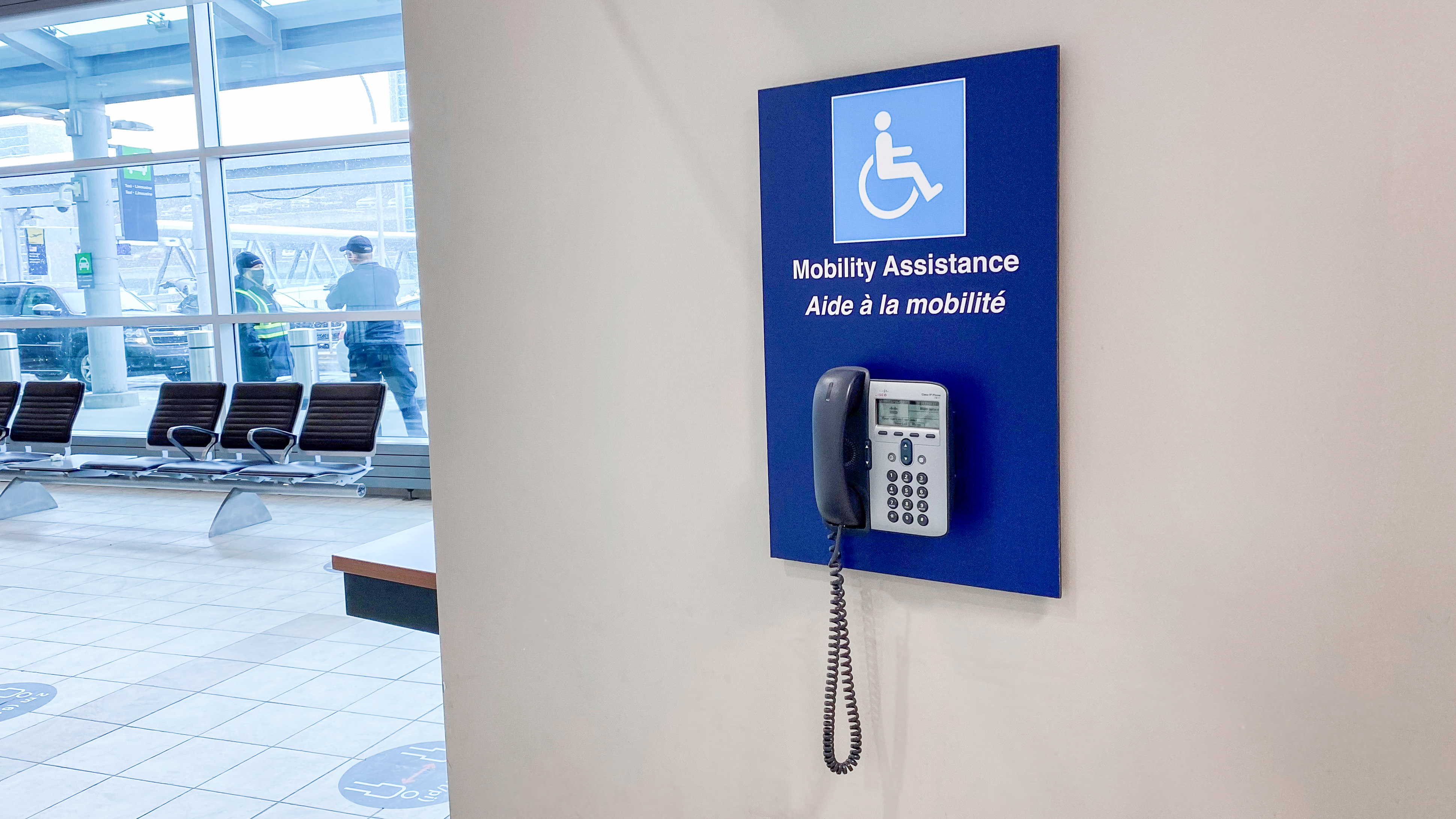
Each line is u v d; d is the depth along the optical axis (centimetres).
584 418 160
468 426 172
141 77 739
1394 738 110
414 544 213
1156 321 115
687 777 160
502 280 164
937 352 127
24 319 797
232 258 738
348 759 289
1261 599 114
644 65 146
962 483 128
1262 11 106
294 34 702
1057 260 118
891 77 125
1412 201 102
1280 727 115
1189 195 112
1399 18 100
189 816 257
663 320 150
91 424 796
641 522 157
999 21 120
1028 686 129
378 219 704
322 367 729
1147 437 118
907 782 140
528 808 177
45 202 778
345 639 399
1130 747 124
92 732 312
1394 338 104
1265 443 112
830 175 131
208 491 742
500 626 175
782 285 137
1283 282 108
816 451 128
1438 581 105
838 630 135
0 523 646
